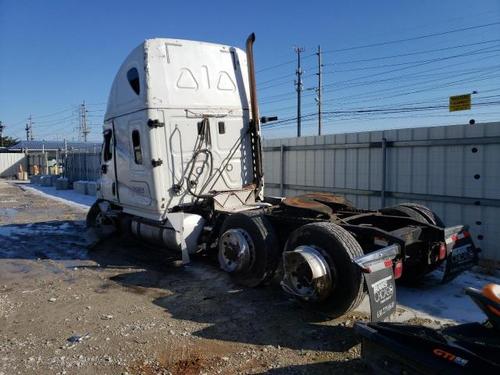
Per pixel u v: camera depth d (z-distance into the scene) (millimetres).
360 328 3512
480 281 6094
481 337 2871
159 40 7242
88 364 4000
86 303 5664
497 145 6570
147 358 4098
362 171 8602
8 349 4340
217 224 6941
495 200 6648
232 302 5531
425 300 5422
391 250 4422
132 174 7875
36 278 6938
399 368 3172
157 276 6824
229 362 3992
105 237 9180
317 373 3766
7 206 17312
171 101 7234
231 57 7961
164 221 7242
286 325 4781
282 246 5980
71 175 28172
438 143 7285
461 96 8828
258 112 7957
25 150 51875
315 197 6539
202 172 7555
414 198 7730
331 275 4602
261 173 8062
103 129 8984
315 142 9523
